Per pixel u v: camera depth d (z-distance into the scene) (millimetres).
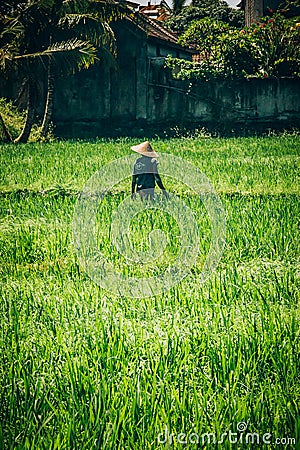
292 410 6793
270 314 9375
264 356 7984
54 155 30000
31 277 11945
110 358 7832
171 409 6797
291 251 13398
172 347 8109
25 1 38438
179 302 10203
